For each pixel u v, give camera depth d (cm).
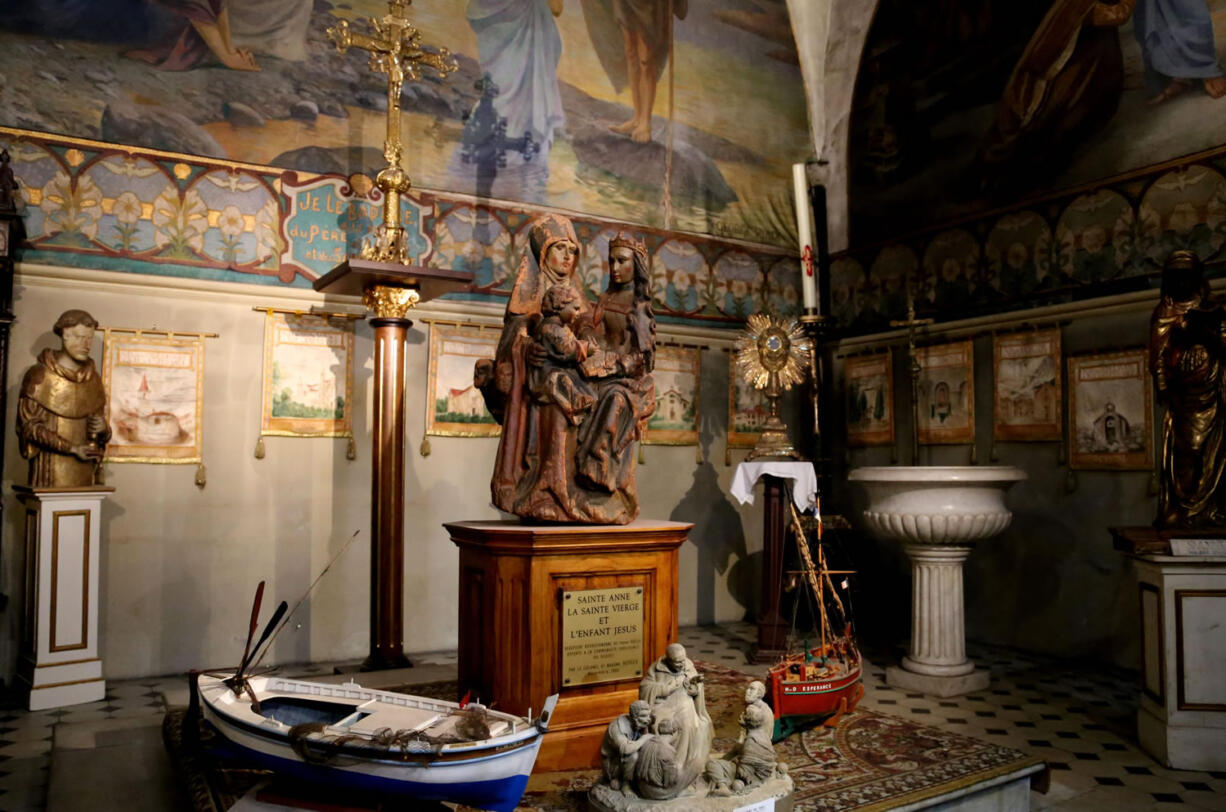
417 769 305
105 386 617
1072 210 721
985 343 786
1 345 579
